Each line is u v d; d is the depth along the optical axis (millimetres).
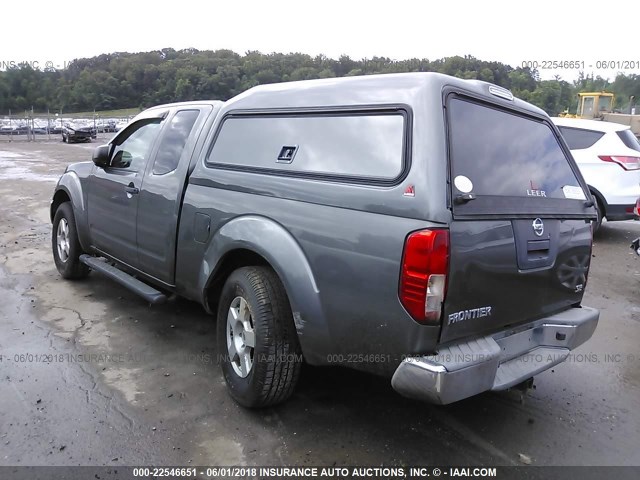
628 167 8039
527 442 3070
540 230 3018
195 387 3520
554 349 3205
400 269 2469
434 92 2646
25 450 2797
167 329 4477
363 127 2824
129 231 4418
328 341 2803
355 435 3051
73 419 3094
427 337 2471
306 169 3004
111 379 3590
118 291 5410
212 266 3469
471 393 2555
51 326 4453
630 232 9328
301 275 2850
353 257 2646
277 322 3020
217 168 3576
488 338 2756
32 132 41781
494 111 3074
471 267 2564
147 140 4461
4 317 4605
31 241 7473
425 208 2436
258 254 3178
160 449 2857
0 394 3334
